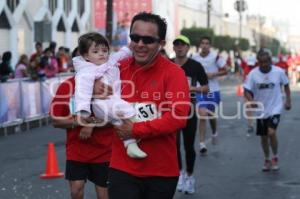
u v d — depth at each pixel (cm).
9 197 852
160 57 470
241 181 943
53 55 1967
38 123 1761
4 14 2858
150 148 461
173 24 4728
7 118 1572
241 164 1092
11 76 1755
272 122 1014
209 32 5144
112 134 587
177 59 909
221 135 1511
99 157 589
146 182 466
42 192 881
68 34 3631
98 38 532
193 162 859
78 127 585
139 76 468
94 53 526
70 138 595
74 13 3731
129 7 2486
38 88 1758
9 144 1401
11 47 2927
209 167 1064
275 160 1030
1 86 1540
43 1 3275
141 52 459
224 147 1304
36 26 2039
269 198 829
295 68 4238
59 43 3538
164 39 465
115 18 2500
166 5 3981
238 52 5281
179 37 905
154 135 448
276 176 981
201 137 1204
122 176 466
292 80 4234
